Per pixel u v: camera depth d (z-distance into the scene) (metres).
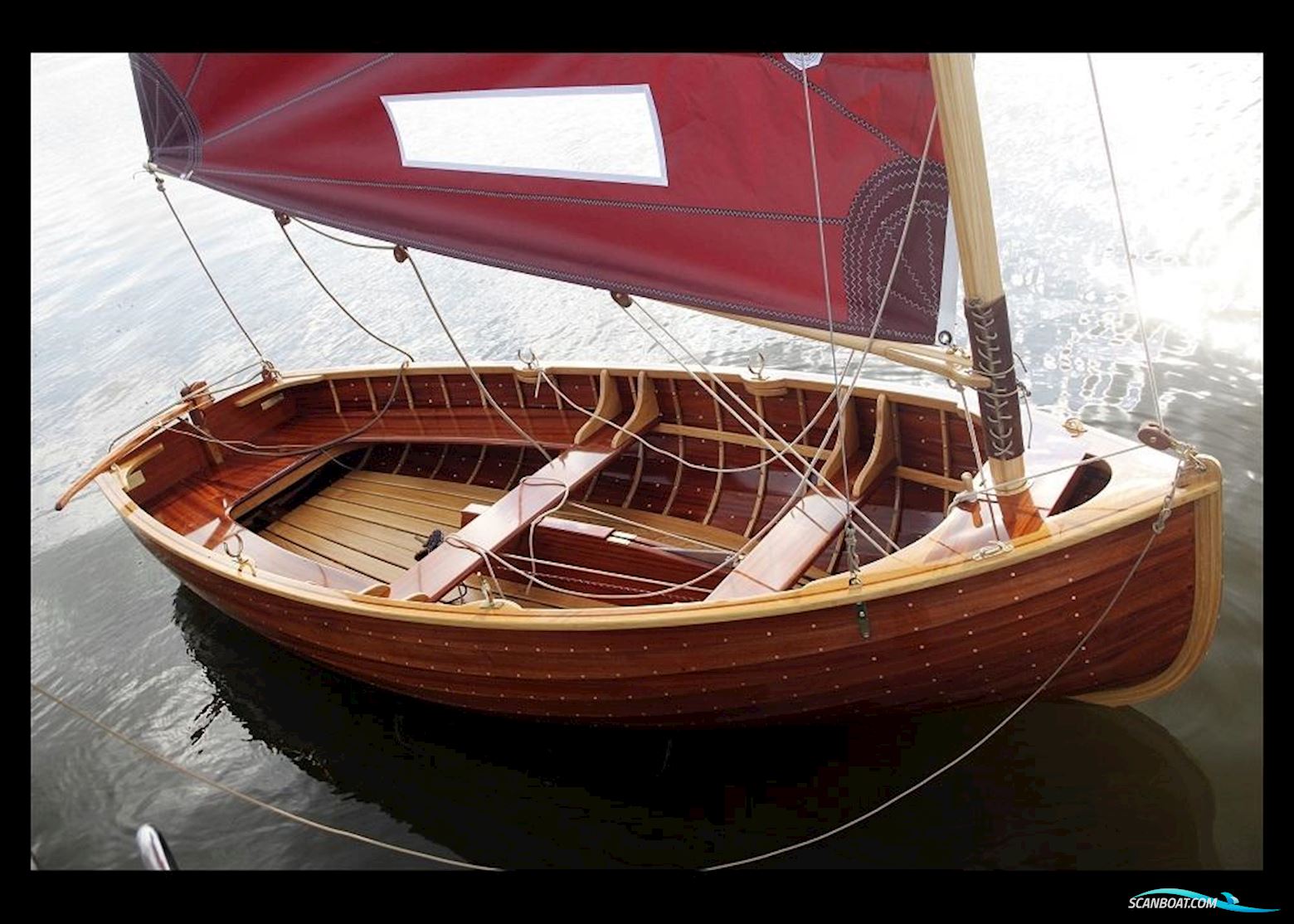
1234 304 8.87
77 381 12.61
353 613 5.78
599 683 5.31
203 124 5.80
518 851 5.57
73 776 6.65
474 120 5.20
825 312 4.91
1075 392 8.25
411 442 8.14
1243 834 4.89
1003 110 13.22
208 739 6.84
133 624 8.20
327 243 15.80
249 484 7.87
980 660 4.77
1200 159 10.92
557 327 12.20
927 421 5.96
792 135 4.48
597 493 7.25
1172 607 4.67
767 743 5.73
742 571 5.15
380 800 6.10
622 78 4.69
